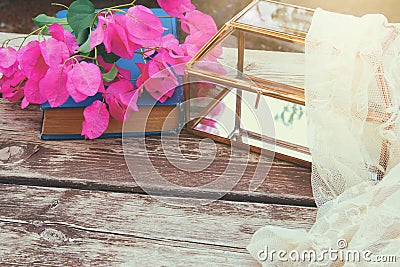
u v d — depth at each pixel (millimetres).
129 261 728
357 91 787
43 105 873
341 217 723
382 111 783
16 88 929
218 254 734
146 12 844
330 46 804
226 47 881
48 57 835
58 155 877
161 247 743
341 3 1656
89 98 887
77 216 785
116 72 872
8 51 893
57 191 823
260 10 890
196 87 857
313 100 800
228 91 847
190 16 929
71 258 733
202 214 785
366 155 799
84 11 847
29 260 731
